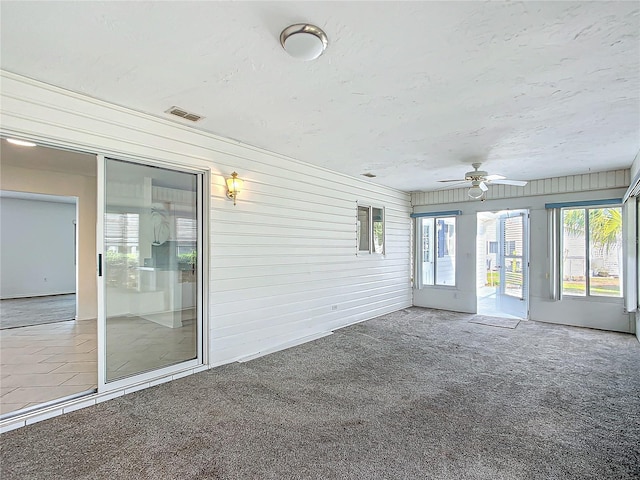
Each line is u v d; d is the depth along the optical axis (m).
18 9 1.70
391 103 2.86
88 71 2.37
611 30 1.86
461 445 2.25
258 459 2.09
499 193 6.43
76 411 2.69
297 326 4.74
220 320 3.75
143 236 3.25
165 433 2.38
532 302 6.09
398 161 4.82
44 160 4.75
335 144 4.03
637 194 4.61
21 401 2.75
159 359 3.37
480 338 4.91
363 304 6.07
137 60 2.22
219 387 3.16
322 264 5.19
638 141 3.83
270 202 4.34
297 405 2.81
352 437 2.34
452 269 7.20
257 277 4.17
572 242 5.77
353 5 1.67
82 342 4.46
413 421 2.56
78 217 5.81
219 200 3.75
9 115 2.40
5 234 8.33
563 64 2.23
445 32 1.90
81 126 2.74
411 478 1.92
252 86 2.57
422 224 7.60
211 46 2.05
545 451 2.19
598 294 5.52
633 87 2.55
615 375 3.50
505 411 2.73
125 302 3.12
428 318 6.27
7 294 8.32
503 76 2.40
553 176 5.75
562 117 3.14
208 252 3.64
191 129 3.49
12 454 2.12
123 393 3.00
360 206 6.13
